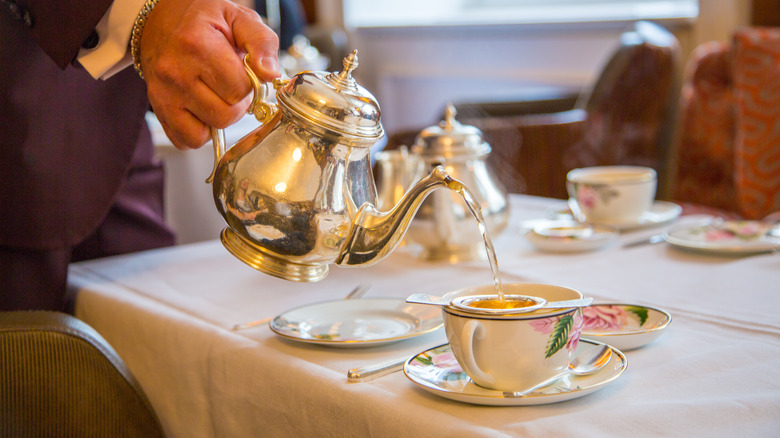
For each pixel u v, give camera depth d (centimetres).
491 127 194
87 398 72
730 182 175
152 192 127
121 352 83
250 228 59
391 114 422
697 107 179
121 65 84
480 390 51
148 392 79
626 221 107
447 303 51
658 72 204
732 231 97
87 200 101
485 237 55
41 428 72
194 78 64
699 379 52
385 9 408
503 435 44
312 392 56
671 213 112
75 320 74
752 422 45
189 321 74
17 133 96
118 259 107
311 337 64
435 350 58
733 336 61
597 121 204
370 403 52
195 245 114
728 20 244
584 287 79
